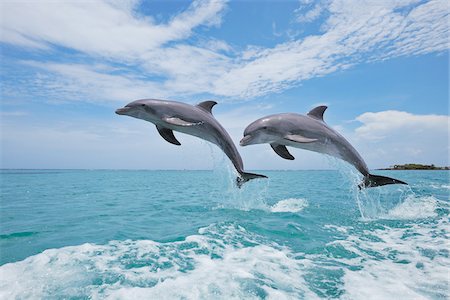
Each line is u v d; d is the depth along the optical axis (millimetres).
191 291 3242
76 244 4934
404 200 10172
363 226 6359
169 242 5031
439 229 6074
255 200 10625
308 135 5984
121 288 3307
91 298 3096
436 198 11031
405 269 3893
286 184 20250
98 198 11539
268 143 6082
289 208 8688
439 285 3434
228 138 6281
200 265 3979
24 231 5844
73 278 3557
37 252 4512
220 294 3184
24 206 9289
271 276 3648
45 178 29391
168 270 3803
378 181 6723
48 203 10008
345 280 3557
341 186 18078
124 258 4230
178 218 7164
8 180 25031
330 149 6262
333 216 7430
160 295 3154
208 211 8164
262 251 4582
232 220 6852
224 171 8344
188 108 5945
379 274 3732
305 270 3844
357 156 6578
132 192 14195
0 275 3639
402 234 5668
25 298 3111
